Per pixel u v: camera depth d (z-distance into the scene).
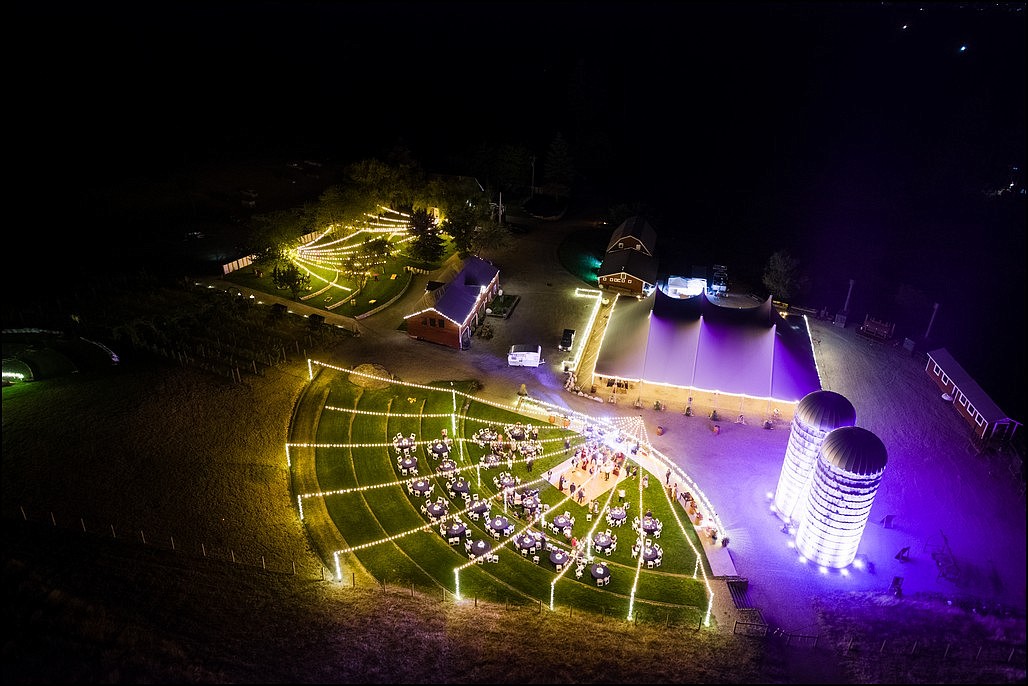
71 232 87.88
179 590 37.69
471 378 65.94
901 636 39.12
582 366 68.62
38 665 31.02
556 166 112.69
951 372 64.88
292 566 41.53
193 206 98.94
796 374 61.41
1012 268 92.06
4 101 125.81
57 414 52.03
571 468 54.28
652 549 45.56
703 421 60.66
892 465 55.38
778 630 40.41
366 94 158.12
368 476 51.28
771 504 51.41
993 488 53.25
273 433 54.50
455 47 192.38
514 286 85.06
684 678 35.47
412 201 95.69
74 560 38.28
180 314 69.25
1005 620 39.97
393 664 35.03
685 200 117.44
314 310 75.75
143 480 46.25
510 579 42.81
